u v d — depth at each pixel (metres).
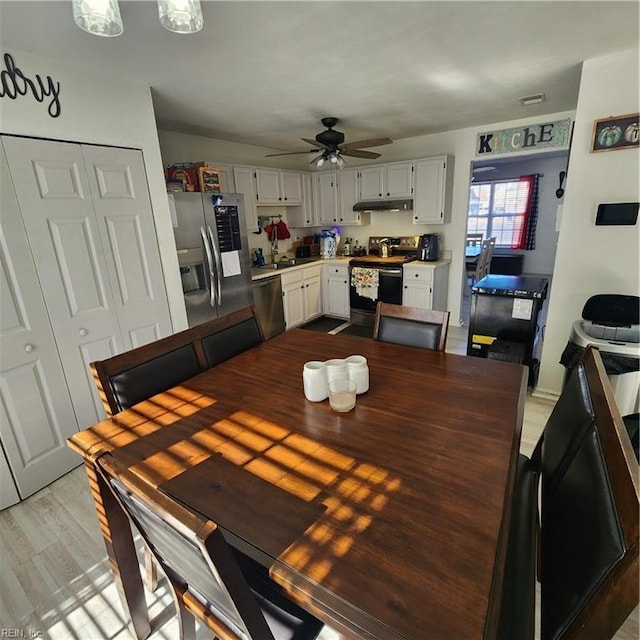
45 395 2.16
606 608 0.64
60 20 1.65
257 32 1.84
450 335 4.51
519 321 3.00
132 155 2.49
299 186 5.07
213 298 3.31
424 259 4.51
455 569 0.72
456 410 1.30
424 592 0.67
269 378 1.64
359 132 4.24
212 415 1.35
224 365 1.80
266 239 5.02
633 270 2.51
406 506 0.88
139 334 2.66
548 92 2.93
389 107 3.22
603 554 0.67
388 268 4.57
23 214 1.99
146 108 2.53
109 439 1.23
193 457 1.11
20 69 1.92
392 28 1.86
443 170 4.24
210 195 3.21
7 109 1.89
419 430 1.19
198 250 3.15
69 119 2.14
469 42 2.04
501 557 0.77
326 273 5.19
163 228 2.74
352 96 2.88
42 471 2.17
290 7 1.63
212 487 0.99
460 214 4.53
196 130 3.78
